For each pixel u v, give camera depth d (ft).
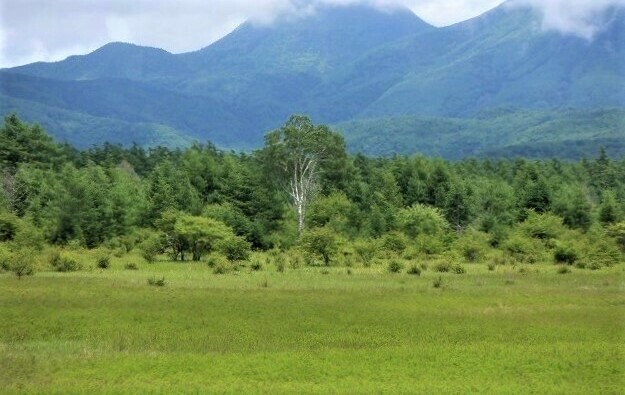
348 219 374.63
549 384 89.10
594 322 130.93
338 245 276.41
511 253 300.81
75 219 301.84
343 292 167.53
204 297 155.53
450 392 84.02
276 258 268.41
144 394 82.02
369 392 83.56
